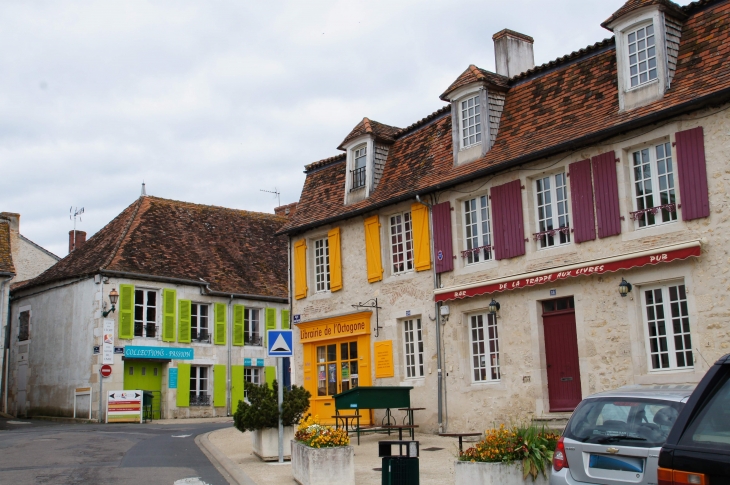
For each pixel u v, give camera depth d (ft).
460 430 53.06
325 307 66.54
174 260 95.96
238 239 109.09
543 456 28.19
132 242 93.86
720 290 39.78
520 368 49.44
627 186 44.68
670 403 21.58
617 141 45.16
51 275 96.02
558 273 46.70
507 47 61.46
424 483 33.19
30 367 95.55
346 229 65.46
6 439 55.06
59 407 89.25
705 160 40.93
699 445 16.01
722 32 42.70
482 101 54.39
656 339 42.98
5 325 78.43
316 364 67.51
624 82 45.52
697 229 41.09
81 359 87.25
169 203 106.01
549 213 49.44
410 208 59.72
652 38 44.65
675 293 42.39
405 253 60.34
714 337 39.78
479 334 53.57
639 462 21.18
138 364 88.89
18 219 110.32
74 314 89.71
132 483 34.06
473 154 54.65
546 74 53.31
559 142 47.16
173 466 39.83
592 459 22.21
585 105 48.21
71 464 40.42
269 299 102.94
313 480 31.91
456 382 53.93
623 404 22.47
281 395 41.83
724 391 16.43
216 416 94.68
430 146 60.70
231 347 98.02
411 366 58.75
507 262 51.11
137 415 82.74
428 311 56.70
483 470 28.60
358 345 62.80
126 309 87.86
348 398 50.16
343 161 70.03
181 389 91.45
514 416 49.34
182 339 92.58
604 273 45.21
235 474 37.06
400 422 58.23
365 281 62.85
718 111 40.63
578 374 46.78
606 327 44.88
